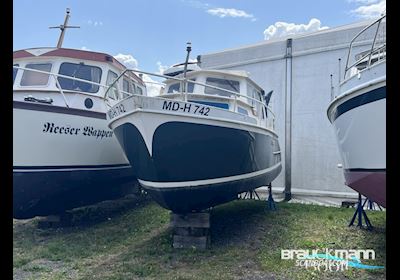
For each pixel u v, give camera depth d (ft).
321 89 32.17
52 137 20.25
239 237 18.65
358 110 14.88
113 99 24.84
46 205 21.75
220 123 16.94
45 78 22.58
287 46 34.01
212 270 14.52
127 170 26.37
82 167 22.15
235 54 36.91
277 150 26.94
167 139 16.03
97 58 24.14
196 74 21.11
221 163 17.62
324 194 30.94
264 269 14.47
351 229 19.38
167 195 16.92
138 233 20.61
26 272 15.10
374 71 14.46
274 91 34.32
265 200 29.25
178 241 17.60
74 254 17.33
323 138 31.65
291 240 17.85
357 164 15.49
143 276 14.15
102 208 27.40
